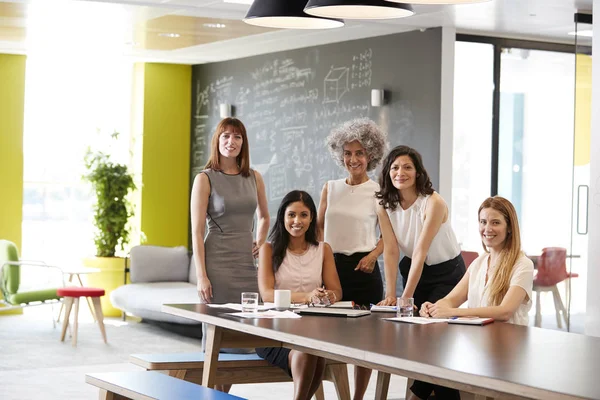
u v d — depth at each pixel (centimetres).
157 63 1189
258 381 512
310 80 1009
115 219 1130
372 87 930
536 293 949
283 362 498
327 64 986
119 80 1218
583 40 775
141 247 1052
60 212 1202
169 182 1200
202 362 512
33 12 841
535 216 951
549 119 947
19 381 693
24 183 1184
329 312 459
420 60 878
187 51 1073
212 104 1166
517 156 934
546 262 943
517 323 455
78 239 1211
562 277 946
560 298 946
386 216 539
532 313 952
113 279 1119
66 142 1202
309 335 381
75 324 880
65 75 1198
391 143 905
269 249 529
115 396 461
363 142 584
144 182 1188
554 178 955
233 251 559
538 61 936
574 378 288
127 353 839
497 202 465
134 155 1203
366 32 904
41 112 1190
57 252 1200
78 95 1204
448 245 534
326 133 987
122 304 1003
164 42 999
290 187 1040
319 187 996
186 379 511
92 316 1084
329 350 359
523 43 922
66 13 840
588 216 711
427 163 870
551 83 944
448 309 450
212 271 556
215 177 555
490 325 426
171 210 1203
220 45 1017
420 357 325
